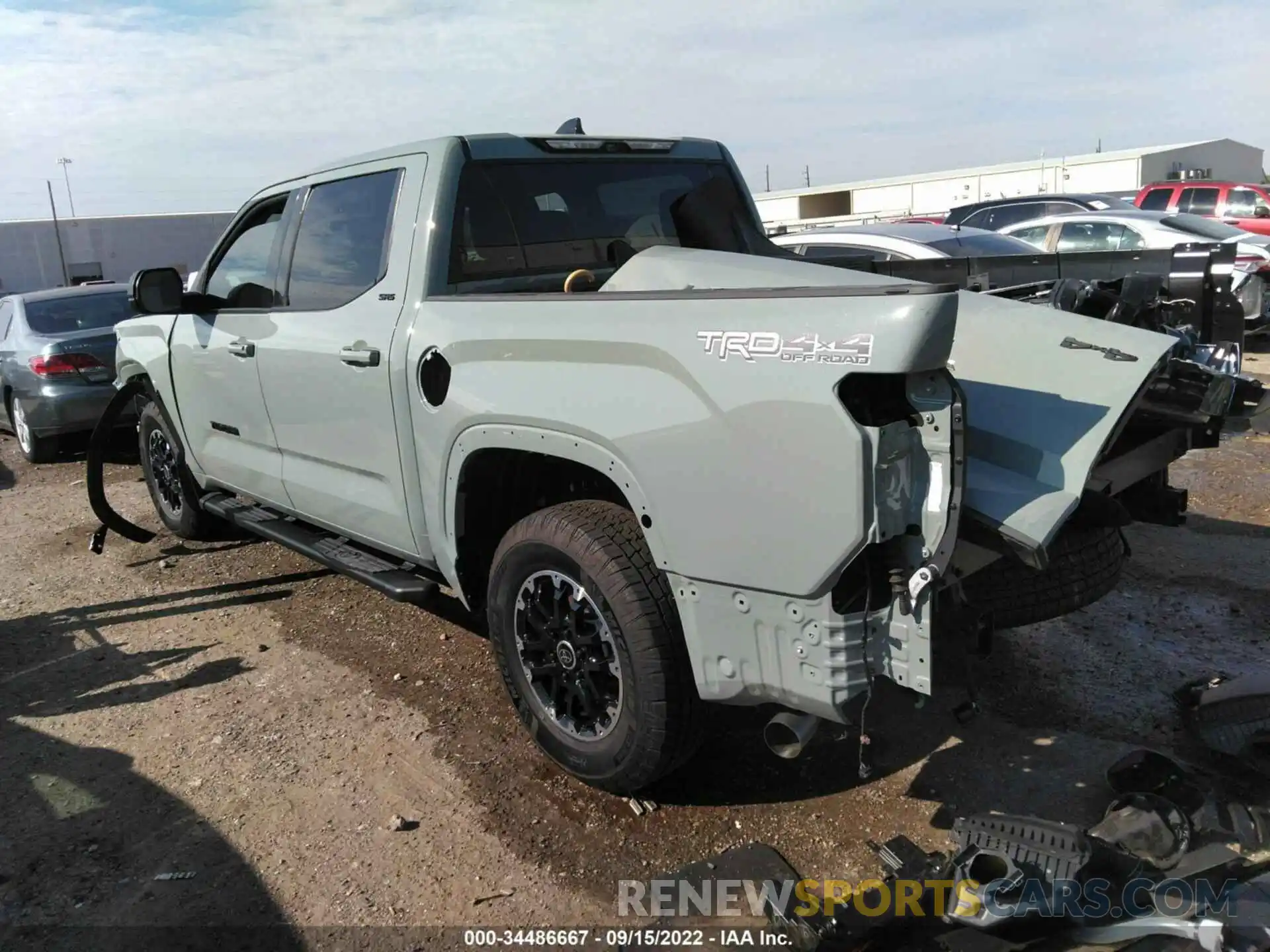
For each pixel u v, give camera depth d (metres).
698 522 2.65
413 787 3.42
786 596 2.53
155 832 3.24
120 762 3.68
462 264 3.61
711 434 2.57
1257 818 2.87
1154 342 2.92
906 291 2.28
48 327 9.40
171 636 4.86
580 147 4.00
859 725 2.56
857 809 3.17
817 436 2.37
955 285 2.37
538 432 3.03
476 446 3.25
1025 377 2.92
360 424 3.83
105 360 9.02
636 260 3.42
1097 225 12.00
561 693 3.29
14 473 9.17
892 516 2.36
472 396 3.21
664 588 2.88
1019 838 2.66
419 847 3.09
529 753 3.59
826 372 2.34
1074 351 2.94
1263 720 3.19
